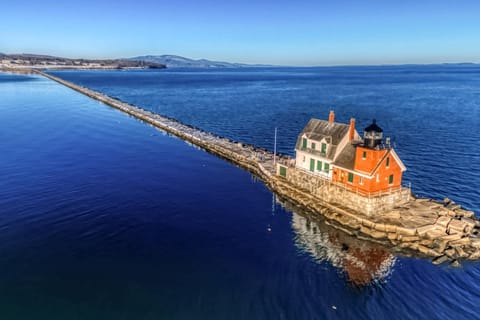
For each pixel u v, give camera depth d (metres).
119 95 172.00
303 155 48.62
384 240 35.28
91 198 44.06
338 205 40.91
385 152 38.28
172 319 24.92
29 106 118.62
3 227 36.28
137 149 69.75
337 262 32.09
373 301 27.08
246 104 136.62
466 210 40.69
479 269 30.70
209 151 70.31
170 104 140.12
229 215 41.28
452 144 70.19
